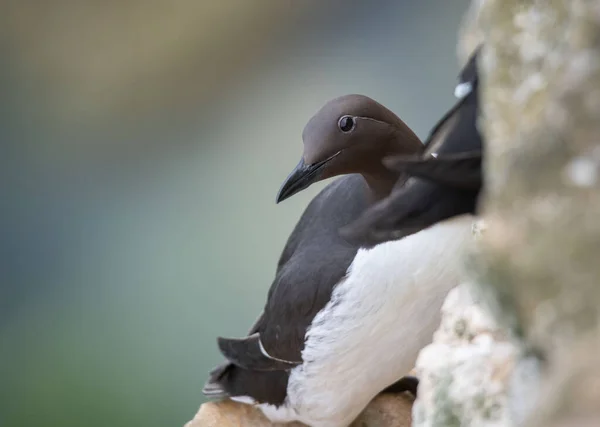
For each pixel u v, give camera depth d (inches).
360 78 615.2
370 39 629.6
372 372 219.0
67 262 618.2
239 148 620.4
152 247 593.3
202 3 665.0
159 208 616.7
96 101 669.3
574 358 94.5
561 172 98.3
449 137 141.0
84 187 644.1
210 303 557.6
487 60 119.4
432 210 143.8
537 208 100.3
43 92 673.6
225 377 257.6
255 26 657.0
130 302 576.7
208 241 581.3
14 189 649.0
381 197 217.0
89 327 581.3
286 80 636.7
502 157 108.6
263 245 564.7
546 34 108.8
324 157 215.5
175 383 540.1
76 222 632.4
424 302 199.0
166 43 669.3
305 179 218.1
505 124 112.3
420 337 208.4
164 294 568.1
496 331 146.8
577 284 95.9
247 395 250.5
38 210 642.8
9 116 669.9
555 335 98.9
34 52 677.9
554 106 99.5
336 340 213.5
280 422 255.6
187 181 620.7
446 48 603.8
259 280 553.3
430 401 148.1
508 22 114.0
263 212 579.2
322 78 625.3
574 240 96.0
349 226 150.2
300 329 220.1
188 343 549.6
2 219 639.1
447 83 594.6
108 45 674.2
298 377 230.8
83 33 675.4
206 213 595.5
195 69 661.3
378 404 248.1
